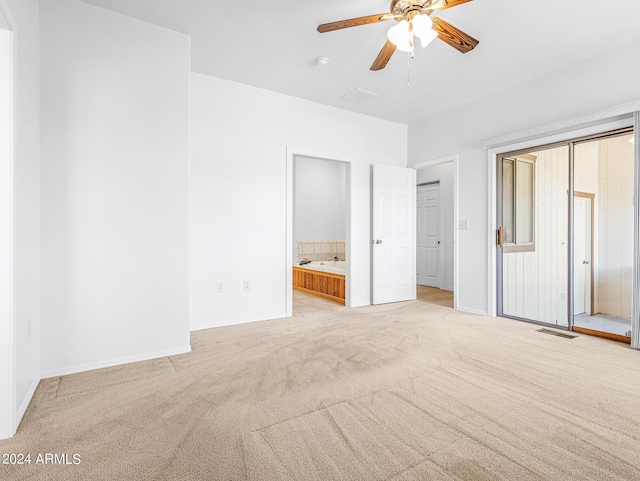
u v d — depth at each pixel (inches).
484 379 89.7
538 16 103.0
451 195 251.4
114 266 101.0
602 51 123.0
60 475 53.9
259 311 154.6
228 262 147.1
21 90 73.8
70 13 95.6
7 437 64.1
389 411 73.4
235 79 146.7
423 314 165.9
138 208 104.7
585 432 65.5
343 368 97.4
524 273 172.1
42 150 91.2
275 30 111.5
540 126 136.9
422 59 128.9
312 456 58.3
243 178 150.9
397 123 202.1
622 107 114.8
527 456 58.3
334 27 89.8
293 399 78.7
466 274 172.1
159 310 107.9
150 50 107.3
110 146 100.5
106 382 88.4
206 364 101.0
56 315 92.9
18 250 70.2
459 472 54.4
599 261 167.0
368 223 191.8
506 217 166.1
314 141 170.9
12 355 65.2
